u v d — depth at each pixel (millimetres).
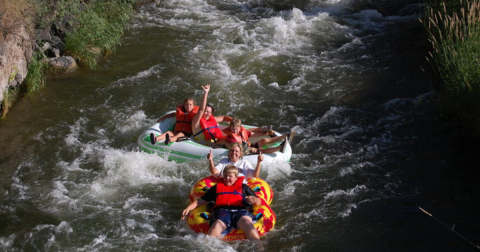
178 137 10281
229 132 10047
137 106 12484
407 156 10391
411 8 19062
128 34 16812
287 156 10008
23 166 9977
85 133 11250
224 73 14180
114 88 13273
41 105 12336
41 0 13219
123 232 8086
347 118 12047
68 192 9172
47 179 9570
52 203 8828
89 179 9570
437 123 11523
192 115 10602
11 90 12227
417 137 11078
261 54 15312
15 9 12008
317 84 13727
